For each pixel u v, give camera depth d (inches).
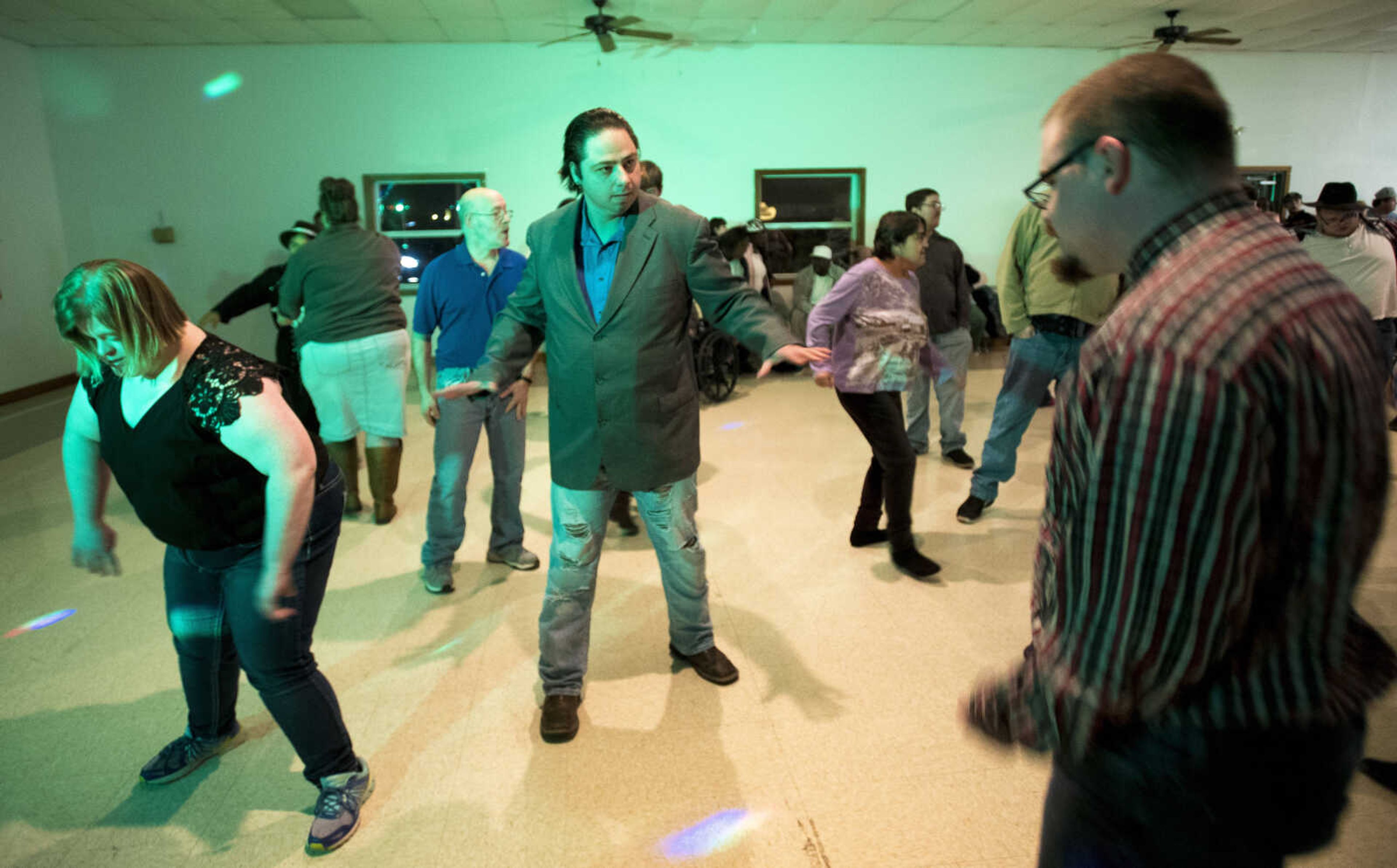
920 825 67.4
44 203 310.2
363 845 66.7
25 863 65.9
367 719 83.7
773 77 333.1
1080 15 296.2
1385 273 148.9
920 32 316.5
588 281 75.8
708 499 152.1
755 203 341.1
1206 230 28.3
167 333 53.6
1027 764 74.5
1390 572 107.9
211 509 59.4
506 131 326.0
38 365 308.0
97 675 95.0
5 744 81.7
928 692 86.3
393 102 320.2
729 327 74.5
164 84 311.9
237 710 86.0
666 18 294.5
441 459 109.3
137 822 70.4
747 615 104.4
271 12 271.7
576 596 80.0
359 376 133.3
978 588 110.7
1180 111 28.2
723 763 75.7
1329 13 298.4
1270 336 25.2
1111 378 27.2
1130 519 26.4
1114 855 31.4
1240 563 25.7
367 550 129.7
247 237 324.5
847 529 134.2
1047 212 33.6
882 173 344.8
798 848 65.4
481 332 108.3
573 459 76.5
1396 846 62.0
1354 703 29.6
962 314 165.9
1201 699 28.3
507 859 65.0
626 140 68.1
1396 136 370.6
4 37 292.0
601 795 71.9
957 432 170.6
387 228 331.9
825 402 243.1
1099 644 28.0
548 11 278.2
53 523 150.9
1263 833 29.5
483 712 84.9
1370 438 26.4
